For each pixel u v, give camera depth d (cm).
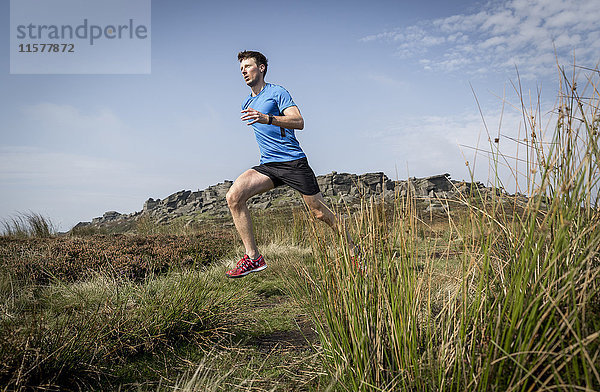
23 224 999
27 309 362
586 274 134
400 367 171
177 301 311
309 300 268
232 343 292
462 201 174
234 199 330
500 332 146
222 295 362
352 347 197
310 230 230
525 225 158
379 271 196
